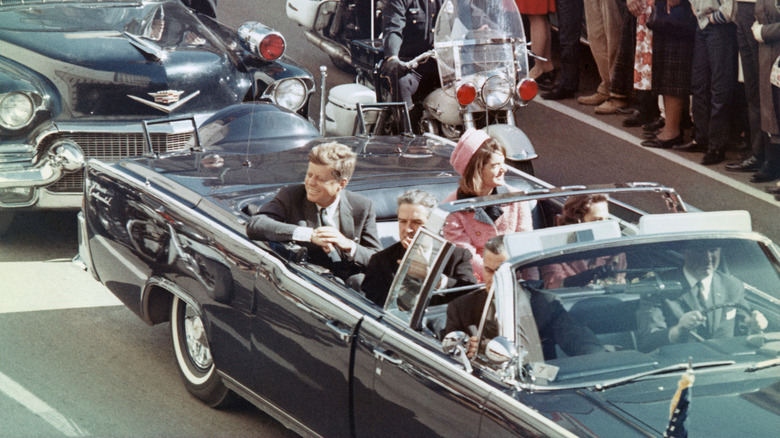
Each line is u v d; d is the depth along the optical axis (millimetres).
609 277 5363
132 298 7691
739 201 11578
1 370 7934
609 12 14734
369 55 13766
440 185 7504
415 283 5523
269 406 6582
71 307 9203
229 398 7332
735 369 5074
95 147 10633
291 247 6391
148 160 8156
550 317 5129
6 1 11719
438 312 6098
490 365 5000
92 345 8469
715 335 5340
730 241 5672
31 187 10289
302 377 6141
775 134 11766
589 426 4512
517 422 4688
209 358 7332
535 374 4918
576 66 15695
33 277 9836
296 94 12344
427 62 11805
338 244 6371
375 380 5555
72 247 10703
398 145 8656
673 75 13156
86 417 7238
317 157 6602
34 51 10672
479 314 5594
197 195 7270
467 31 10664
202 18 13539
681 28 12898
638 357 5102
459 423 5008
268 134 9117
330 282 6070
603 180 12391
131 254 7609
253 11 20922
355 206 6895
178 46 11664
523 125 14625
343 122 12273
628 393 4824
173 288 7180
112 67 10758
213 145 8945
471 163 6613
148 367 8125
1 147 10125
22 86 10141
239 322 6602
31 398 7504
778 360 5172
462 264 6293
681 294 5414
